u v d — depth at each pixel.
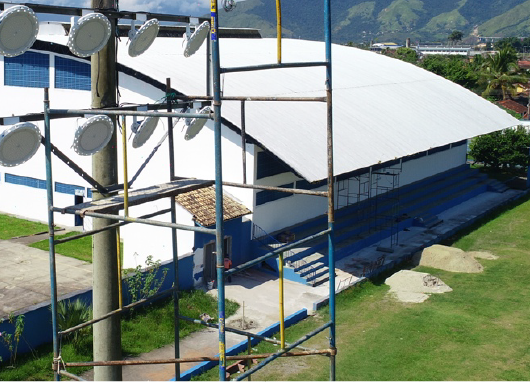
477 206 34.50
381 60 40.22
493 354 17.14
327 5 9.74
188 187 11.02
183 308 18.92
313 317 19.44
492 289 22.31
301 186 25.80
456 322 19.20
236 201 22.98
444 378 15.74
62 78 26.92
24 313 15.59
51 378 14.80
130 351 16.36
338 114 27.59
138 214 21.97
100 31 10.11
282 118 24.69
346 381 15.52
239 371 15.92
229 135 22.98
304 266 22.73
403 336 18.19
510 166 42.44
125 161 9.93
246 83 26.44
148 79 23.62
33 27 9.22
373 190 30.98
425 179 36.06
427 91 37.03
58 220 28.22
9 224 27.81
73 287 19.98
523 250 27.22
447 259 24.66
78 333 16.11
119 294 11.52
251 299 20.48
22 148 9.29
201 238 20.83
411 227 29.67
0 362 15.02
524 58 178.88
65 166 27.59
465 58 140.38
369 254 25.56
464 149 41.25
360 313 19.92
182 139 23.78
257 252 23.17
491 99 72.12
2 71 28.45
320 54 35.59
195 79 24.67
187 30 11.78
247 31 37.47
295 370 16.08
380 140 26.98
